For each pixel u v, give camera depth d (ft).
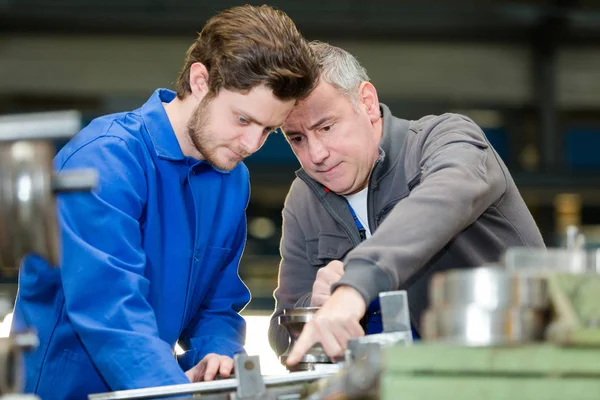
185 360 10.30
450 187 8.40
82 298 8.43
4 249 5.62
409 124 10.63
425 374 5.26
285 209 11.43
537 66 35.24
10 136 5.52
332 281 8.52
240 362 6.66
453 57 34.88
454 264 10.07
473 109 35.12
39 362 9.36
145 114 9.59
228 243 10.41
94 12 32.58
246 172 10.61
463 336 5.44
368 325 9.76
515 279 5.48
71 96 33.24
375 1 33.81
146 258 9.32
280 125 9.21
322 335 7.23
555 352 5.22
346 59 9.93
